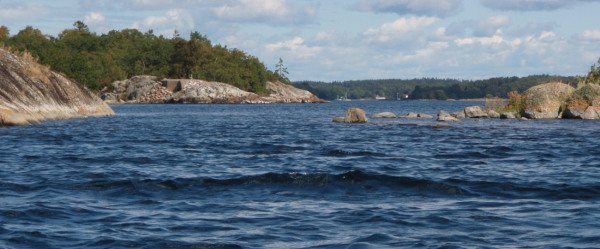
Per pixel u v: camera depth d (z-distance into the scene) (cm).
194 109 10450
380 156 2156
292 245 861
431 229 953
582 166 1828
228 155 2198
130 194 1278
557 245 845
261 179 1422
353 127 4153
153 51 19900
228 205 1155
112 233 926
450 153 2267
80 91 5653
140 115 6988
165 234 923
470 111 5394
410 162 1956
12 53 4778
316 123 4881
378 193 1284
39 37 18375
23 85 4378
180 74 18550
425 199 1221
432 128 3903
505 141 2841
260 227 971
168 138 3123
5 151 2231
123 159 2025
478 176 1572
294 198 1230
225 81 18162
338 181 1395
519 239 885
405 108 12925
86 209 1109
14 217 1023
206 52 19350
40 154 2153
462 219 1026
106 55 19088
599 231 923
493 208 1123
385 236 909
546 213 1073
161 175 1579
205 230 951
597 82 5569
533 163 1922
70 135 3156
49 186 1377
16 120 3788
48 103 4650
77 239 888
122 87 17250
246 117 6519
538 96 5022
